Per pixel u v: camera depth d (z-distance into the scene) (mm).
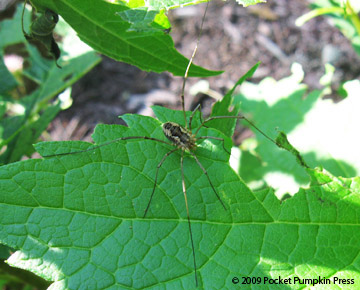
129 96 195
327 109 119
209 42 215
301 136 118
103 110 190
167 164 78
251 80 201
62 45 126
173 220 73
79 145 74
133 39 76
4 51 129
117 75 202
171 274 69
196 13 224
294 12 224
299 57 209
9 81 120
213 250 72
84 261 68
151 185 76
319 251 73
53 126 185
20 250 66
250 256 72
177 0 70
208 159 80
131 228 71
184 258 71
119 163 76
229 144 81
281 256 73
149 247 71
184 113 89
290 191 114
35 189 69
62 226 69
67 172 72
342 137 114
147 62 83
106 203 72
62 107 122
